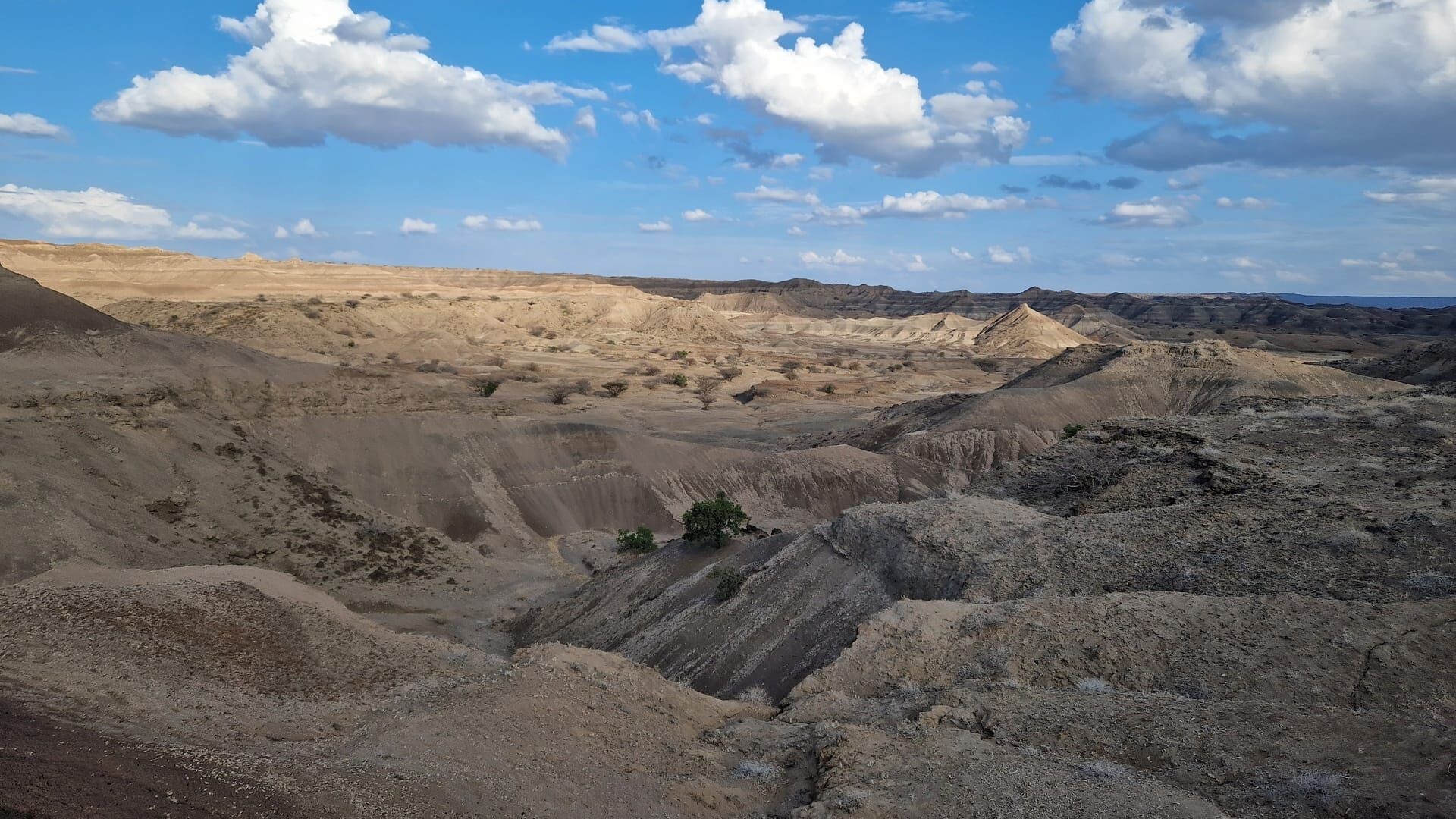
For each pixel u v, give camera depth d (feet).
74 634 58.54
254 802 37.42
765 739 61.00
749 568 121.39
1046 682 66.23
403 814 40.52
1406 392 176.86
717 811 48.70
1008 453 278.67
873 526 113.29
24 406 156.76
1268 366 333.21
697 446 249.34
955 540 103.96
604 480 223.71
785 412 404.57
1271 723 50.98
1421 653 60.85
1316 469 125.70
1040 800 44.70
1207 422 166.20
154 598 67.72
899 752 52.80
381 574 160.56
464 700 58.95
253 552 151.64
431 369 428.97
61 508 127.95
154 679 54.29
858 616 100.32
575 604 144.56
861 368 624.59
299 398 216.54
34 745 37.04
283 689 58.34
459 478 208.13
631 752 55.67
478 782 46.06
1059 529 103.55
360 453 203.62
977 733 56.24
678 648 108.06
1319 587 78.89
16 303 207.51
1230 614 70.23
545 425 231.91
